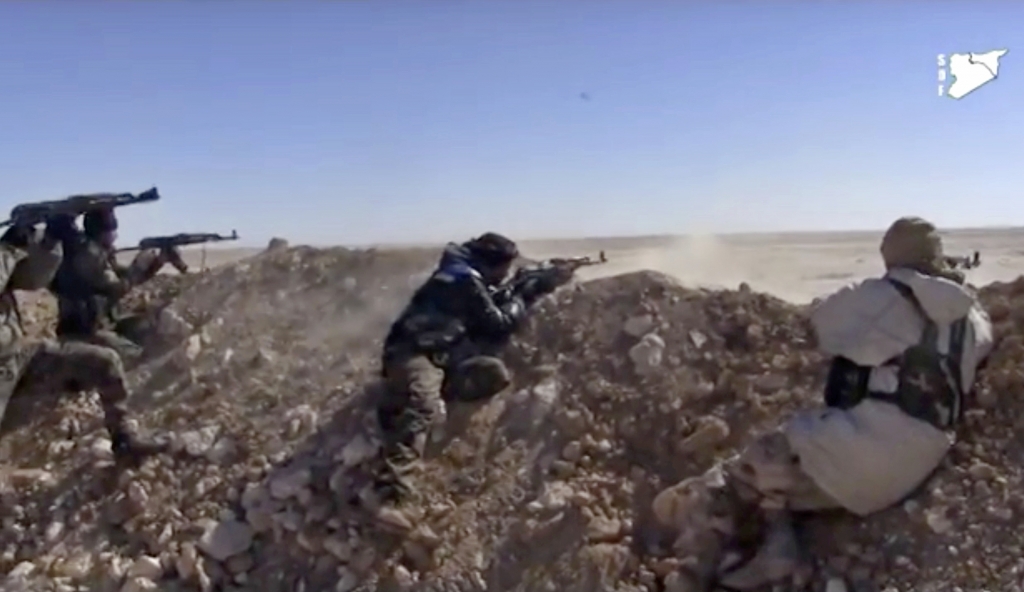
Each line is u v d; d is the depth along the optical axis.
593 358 6.30
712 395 5.80
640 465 5.65
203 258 8.74
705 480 5.05
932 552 4.59
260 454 6.38
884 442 4.57
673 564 4.99
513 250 6.66
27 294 9.92
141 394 7.37
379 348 7.22
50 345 6.50
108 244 7.09
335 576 5.57
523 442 5.98
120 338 7.06
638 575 5.05
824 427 4.62
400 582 5.40
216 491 6.21
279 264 8.27
